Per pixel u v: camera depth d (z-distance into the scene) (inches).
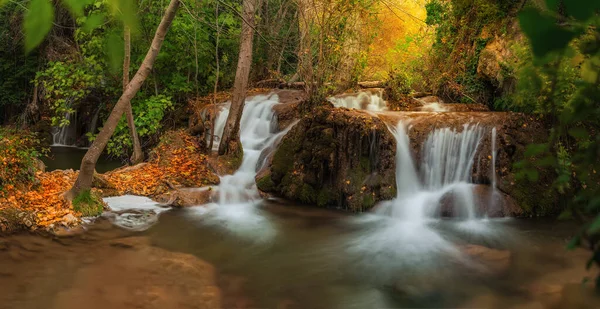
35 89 685.9
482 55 505.0
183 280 221.6
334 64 444.1
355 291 221.3
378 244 283.1
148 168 403.2
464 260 258.8
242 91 415.5
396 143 364.5
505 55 469.1
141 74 289.3
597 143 23.7
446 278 235.9
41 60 660.1
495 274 239.3
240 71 413.4
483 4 506.3
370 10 425.1
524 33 15.6
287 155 385.4
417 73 577.9
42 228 266.8
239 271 239.3
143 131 476.7
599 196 21.6
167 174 385.7
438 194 362.0
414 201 354.3
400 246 280.5
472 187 358.9
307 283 228.7
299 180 370.9
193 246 268.5
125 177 379.6
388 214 340.5
